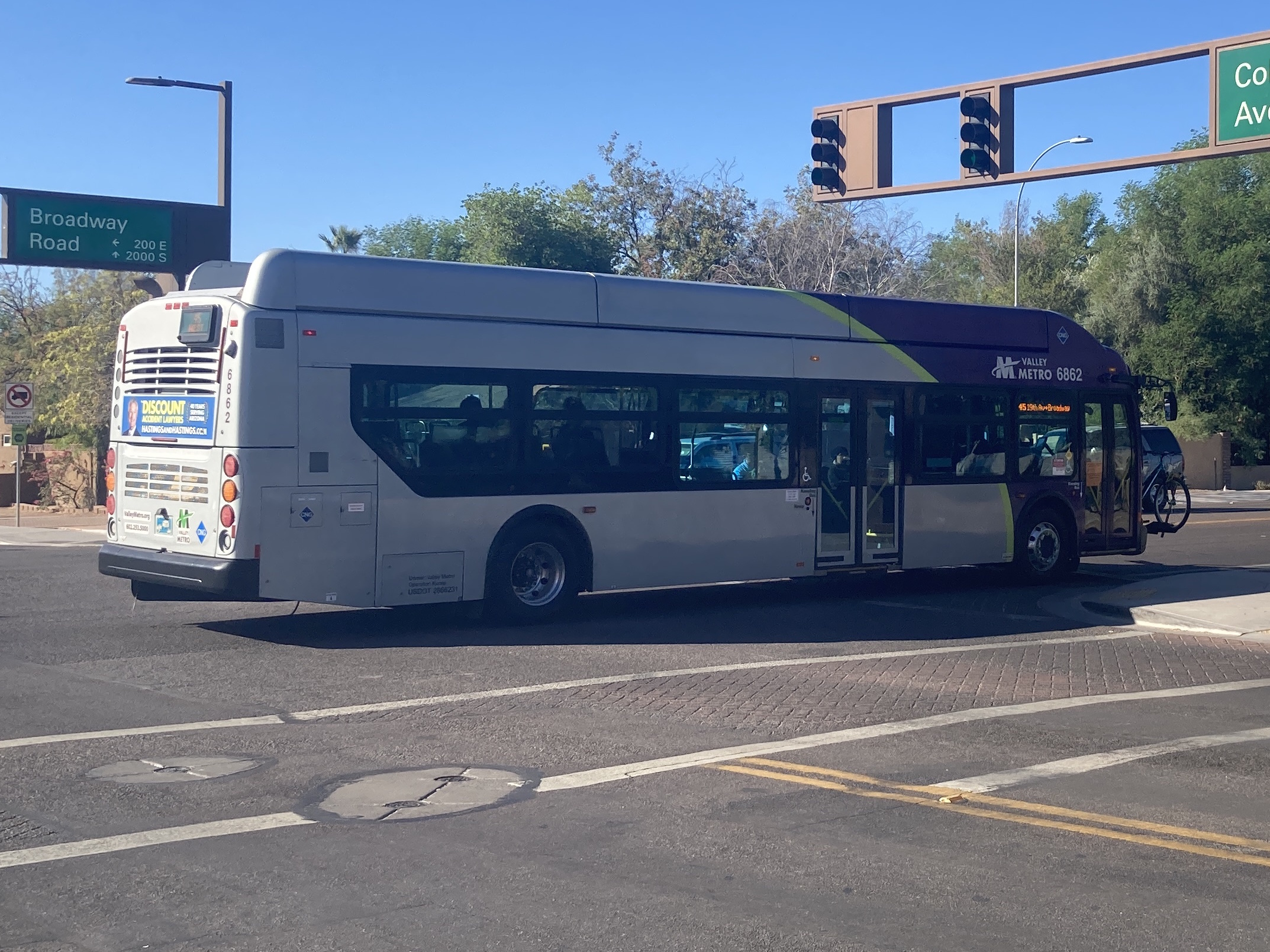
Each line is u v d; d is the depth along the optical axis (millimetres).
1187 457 52812
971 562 17484
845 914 5496
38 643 12727
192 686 10617
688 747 8531
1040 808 7156
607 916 5449
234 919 5418
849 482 16344
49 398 42812
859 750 8500
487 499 13547
